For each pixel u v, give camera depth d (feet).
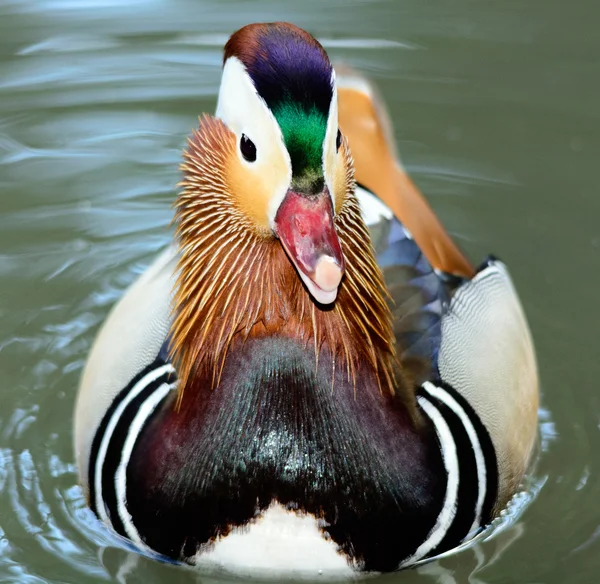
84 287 38.73
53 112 46.70
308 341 24.63
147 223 41.73
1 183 42.75
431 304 28.55
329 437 24.53
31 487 30.37
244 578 25.98
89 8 53.26
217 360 24.80
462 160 44.86
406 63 50.14
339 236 24.32
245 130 22.65
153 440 25.53
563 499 30.40
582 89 48.55
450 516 26.23
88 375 29.94
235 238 24.00
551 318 37.58
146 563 27.27
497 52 50.83
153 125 46.24
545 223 41.78
